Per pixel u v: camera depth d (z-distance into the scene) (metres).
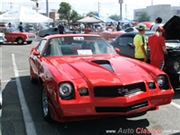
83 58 4.44
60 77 3.33
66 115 3.11
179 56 5.73
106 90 3.26
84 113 3.14
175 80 5.59
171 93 3.63
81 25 28.17
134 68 3.89
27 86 6.28
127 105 3.22
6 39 19.08
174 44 6.91
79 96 3.18
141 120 4.07
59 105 3.13
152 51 5.73
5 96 5.42
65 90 3.20
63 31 18.98
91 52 4.84
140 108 3.36
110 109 3.22
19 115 4.32
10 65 9.57
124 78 3.44
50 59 4.44
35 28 32.56
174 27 6.34
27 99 5.21
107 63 4.05
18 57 11.88
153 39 5.67
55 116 3.37
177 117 4.21
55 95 3.22
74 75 3.46
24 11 21.84
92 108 3.17
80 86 3.24
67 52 4.75
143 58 6.04
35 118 4.18
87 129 3.73
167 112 4.46
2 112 4.46
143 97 3.36
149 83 3.56
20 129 3.76
